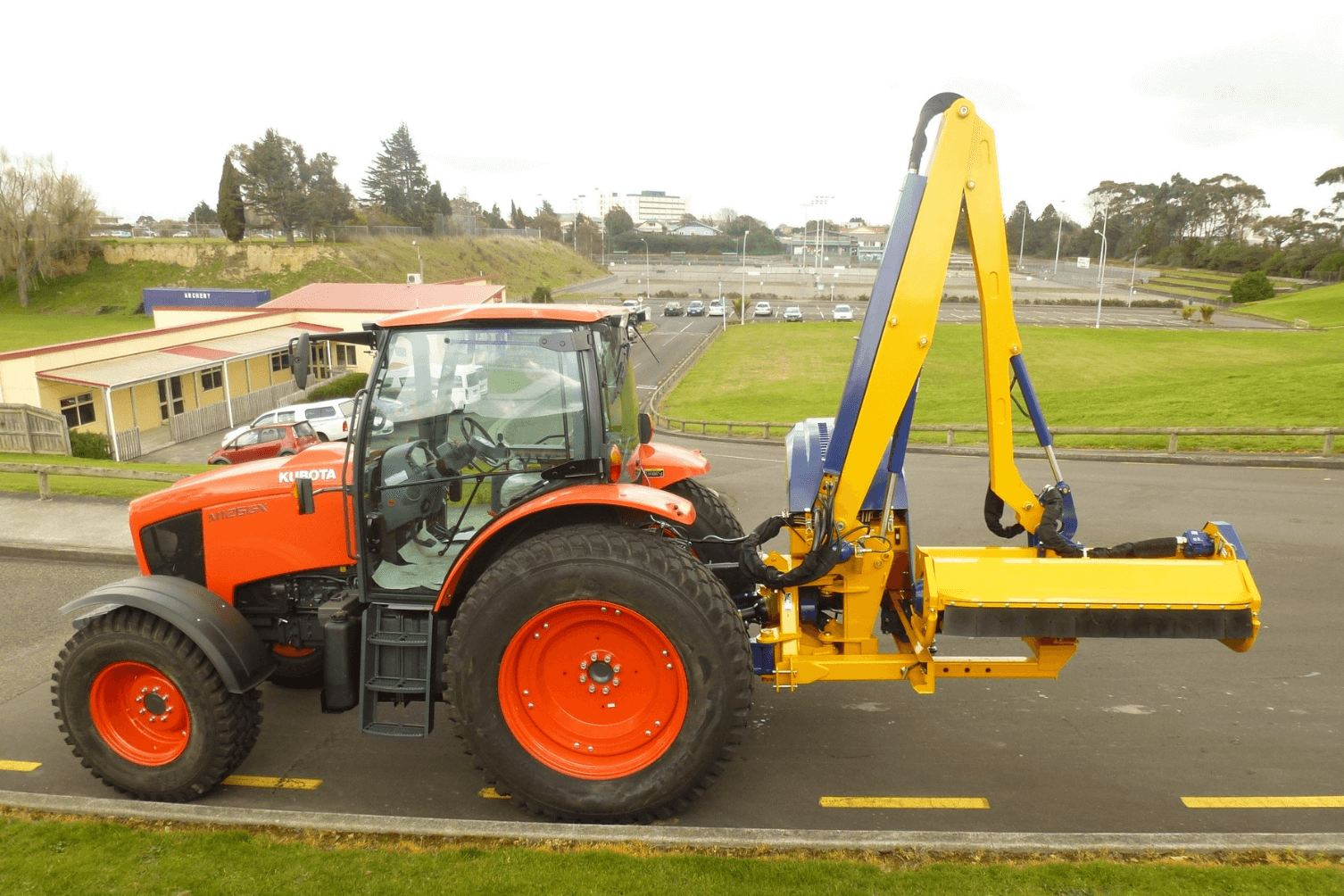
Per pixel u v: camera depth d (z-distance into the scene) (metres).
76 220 76.19
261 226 92.12
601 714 4.10
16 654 6.48
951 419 25.00
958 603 3.94
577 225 168.25
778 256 184.25
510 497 4.31
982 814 4.23
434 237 105.50
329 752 4.94
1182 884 3.44
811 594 4.63
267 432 18.23
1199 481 12.83
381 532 4.37
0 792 4.24
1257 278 83.75
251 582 4.80
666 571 3.85
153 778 4.36
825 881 3.51
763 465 18.33
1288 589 7.50
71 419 27.20
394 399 4.29
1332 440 14.71
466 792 4.52
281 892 3.48
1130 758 4.77
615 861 3.66
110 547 8.94
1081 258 135.50
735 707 3.93
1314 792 4.38
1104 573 3.93
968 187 3.96
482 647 3.92
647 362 46.59
